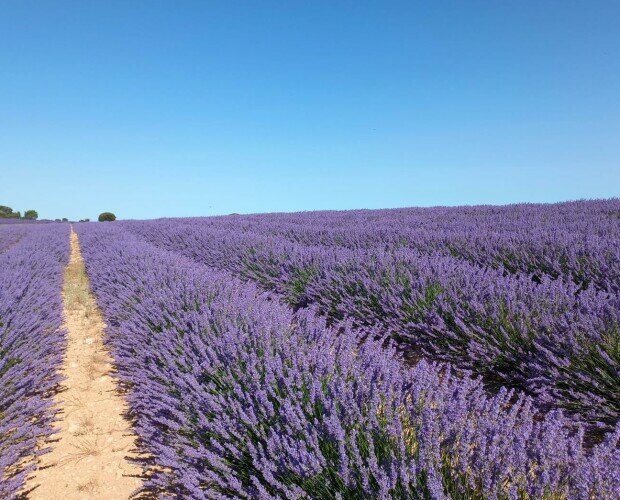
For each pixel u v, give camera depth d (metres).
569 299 3.41
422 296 4.08
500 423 1.64
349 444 1.74
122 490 2.35
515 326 3.31
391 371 2.19
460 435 1.61
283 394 2.25
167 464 2.09
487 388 3.20
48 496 2.32
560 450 1.46
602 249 5.10
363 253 6.08
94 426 3.04
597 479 1.31
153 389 2.84
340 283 4.98
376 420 1.76
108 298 5.75
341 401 1.92
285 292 5.93
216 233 11.45
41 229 27.06
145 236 16.75
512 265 5.63
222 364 2.62
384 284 4.70
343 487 1.64
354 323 4.53
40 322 4.36
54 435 2.94
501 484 1.40
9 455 2.42
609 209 11.23
